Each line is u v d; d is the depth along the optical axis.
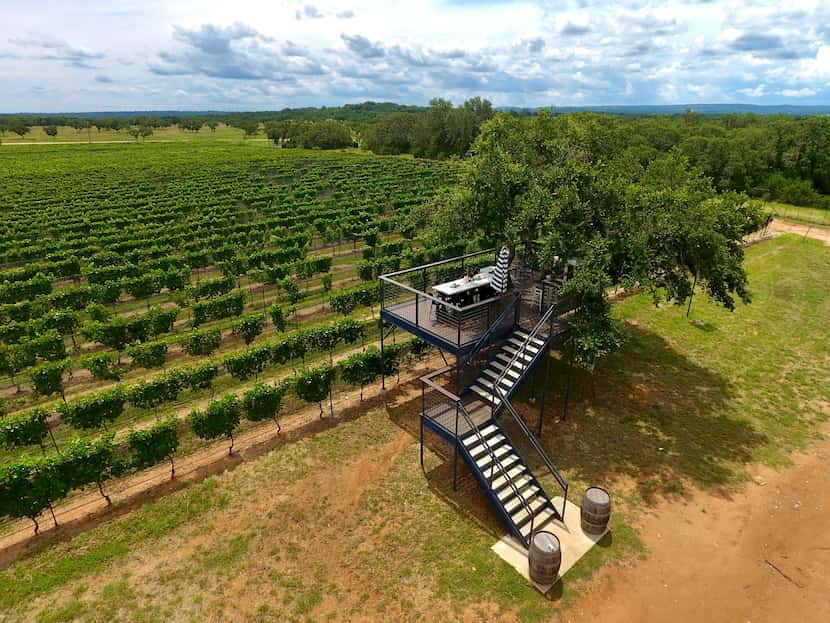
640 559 13.74
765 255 40.94
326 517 15.18
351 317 29.41
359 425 19.48
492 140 22.69
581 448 18.08
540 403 20.58
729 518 15.13
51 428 20.22
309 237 40.66
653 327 27.25
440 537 14.42
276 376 23.16
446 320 18.62
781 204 68.12
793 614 12.37
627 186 19.53
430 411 16.91
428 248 36.50
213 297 30.75
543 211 18.08
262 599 12.66
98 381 23.48
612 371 22.88
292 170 87.56
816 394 21.30
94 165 94.94
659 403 20.61
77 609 12.41
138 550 14.18
